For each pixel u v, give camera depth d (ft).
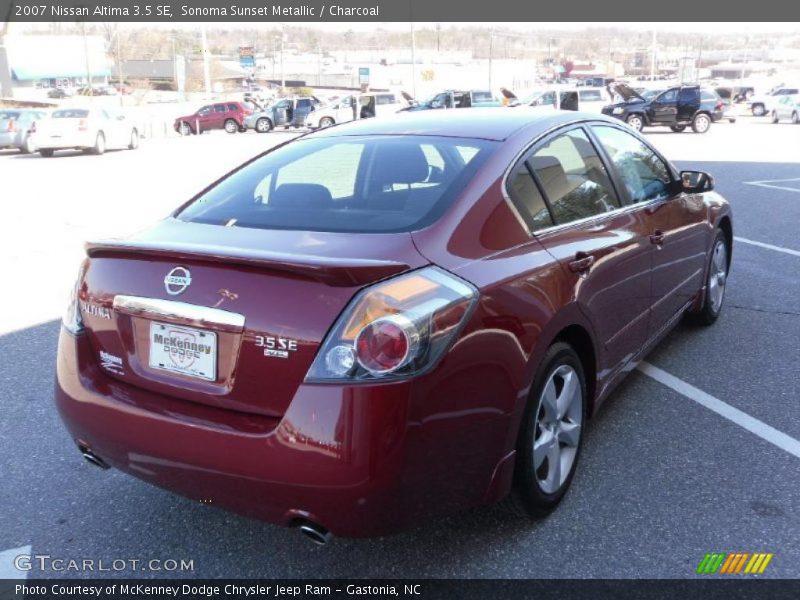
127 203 42.19
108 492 11.46
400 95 134.92
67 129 78.23
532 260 9.69
